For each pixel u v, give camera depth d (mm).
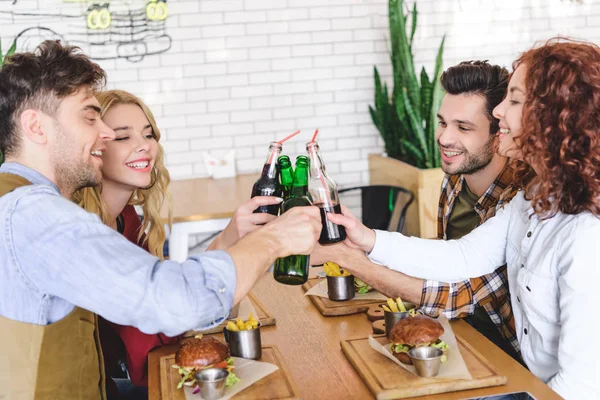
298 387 1710
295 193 1883
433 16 5246
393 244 2096
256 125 5133
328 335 2025
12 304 1555
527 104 1790
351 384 1718
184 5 4898
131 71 4906
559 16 5383
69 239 1469
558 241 1791
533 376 1726
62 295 1497
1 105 1692
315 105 5188
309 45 5109
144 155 2332
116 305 1439
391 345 1812
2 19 4660
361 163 5324
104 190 2344
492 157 2391
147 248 2521
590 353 1703
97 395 1796
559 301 1791
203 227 3947
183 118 5031
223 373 1662
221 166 4984
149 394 1713
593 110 1698
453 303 2143
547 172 1769
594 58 1720
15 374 1585
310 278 2520
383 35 5184
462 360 1773
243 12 4984
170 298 1431
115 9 4801
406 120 4828
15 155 1726
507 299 2215
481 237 2141
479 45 5336
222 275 1487
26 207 1509
